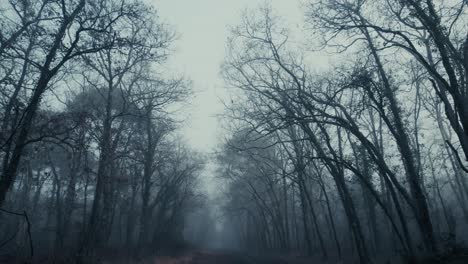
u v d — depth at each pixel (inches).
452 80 548.1
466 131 537.0
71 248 780.0
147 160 1116.5
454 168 1220.5
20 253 704.4
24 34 555.8
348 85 680.4
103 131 799.7
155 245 1277.1
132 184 1175.6
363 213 1498.5
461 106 541.6
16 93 600.1
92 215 773.9
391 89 735.7
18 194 1115.3
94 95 938.7
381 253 1045.2
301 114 813.2
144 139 1157.7
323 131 803.4
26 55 604.1
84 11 567.5
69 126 627.8
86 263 687.7
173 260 1195.9
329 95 772.0
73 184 884.6
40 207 1221.1
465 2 555.5
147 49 659.4
